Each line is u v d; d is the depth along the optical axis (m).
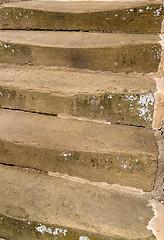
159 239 1.26
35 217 1.41
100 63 2.04
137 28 2.17
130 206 1.45
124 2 2.48
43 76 2.04
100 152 1.51
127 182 1.56
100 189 1.58
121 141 1.59
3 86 1.93
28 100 1.91
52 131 1.72
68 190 1.57
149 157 1.46
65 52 2.06
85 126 1.77
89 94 1.74
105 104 1.74
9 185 1.60
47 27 2.43
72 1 2.77
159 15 2.06
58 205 1.47
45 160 1.65
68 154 1.57
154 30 2.13
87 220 1.37
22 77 2.04
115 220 1.36
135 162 1.49
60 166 1.63
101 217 1.38
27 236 1.47
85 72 2.09
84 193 1.55
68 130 1.73
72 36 2.25
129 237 1.27
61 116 1.89
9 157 1.74
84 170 1.60
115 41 2.01
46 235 1.42
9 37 2.29
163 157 1.46
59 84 1.88
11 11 2.46
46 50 2.10
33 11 2.39
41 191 1.56
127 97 1.67
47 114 1.92
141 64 1.96
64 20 2.34
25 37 2.29
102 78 1.96
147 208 1.44
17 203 1.49
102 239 1.31
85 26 2.31
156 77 1.95
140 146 1.53
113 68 2.04
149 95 1.63
